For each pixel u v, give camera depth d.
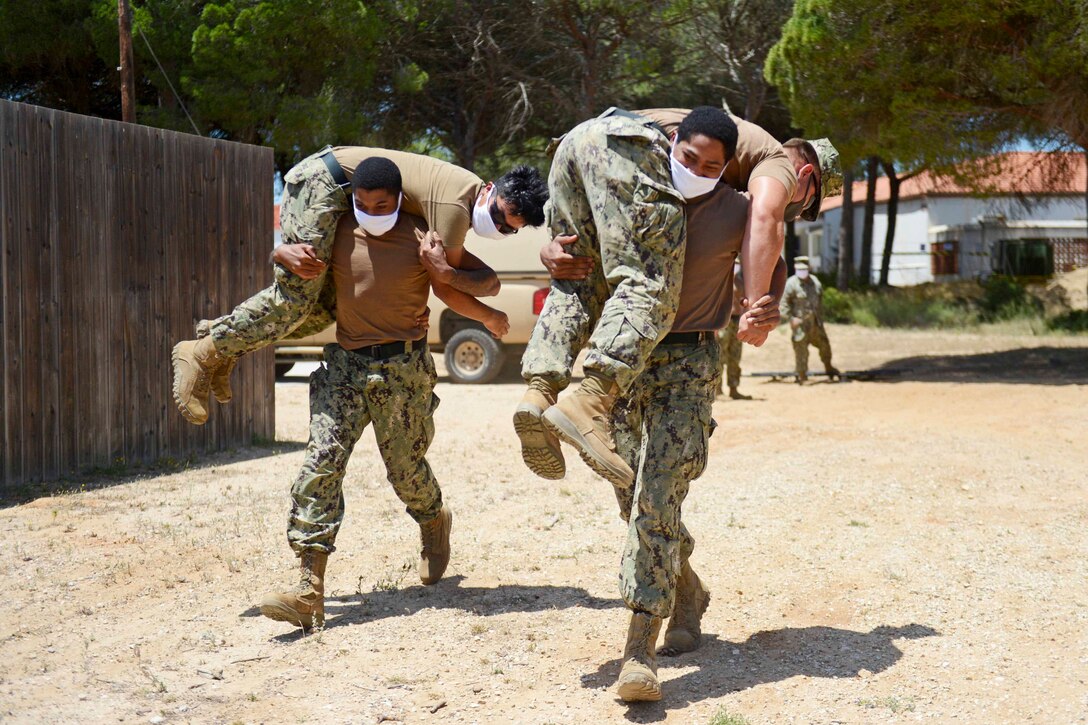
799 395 13.54
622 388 3.53
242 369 9.30
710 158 3.55
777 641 4.27
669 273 3.60
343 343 4.60
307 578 4.39
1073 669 3.90
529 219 4.34
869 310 28.16
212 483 7.62
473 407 12.48
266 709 3.62
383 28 20.77
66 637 4.36
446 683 3.85
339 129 20.09
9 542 5.87
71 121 7.51
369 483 7.72
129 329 8.09
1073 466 7.96
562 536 6.10
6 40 19.14
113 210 7.90
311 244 4.40
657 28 22.17
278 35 19.14
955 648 4.14
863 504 6.75
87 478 7.61
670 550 3.68
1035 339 22.56
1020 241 37.56
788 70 15.84
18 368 7.18
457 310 4.64
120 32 15.30
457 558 5.64
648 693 3.52
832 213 52.94
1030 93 15.06
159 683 3.81
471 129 23.56
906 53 15.05
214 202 8.88
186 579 5.21
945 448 8.90
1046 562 5.31
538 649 4.20
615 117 3.69
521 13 22.03
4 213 7.01
